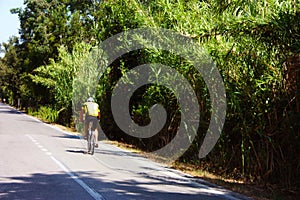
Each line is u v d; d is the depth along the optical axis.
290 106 8.53
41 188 7.87
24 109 63.97
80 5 41.62
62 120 33.72
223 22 8.94
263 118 9.39
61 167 10.48
